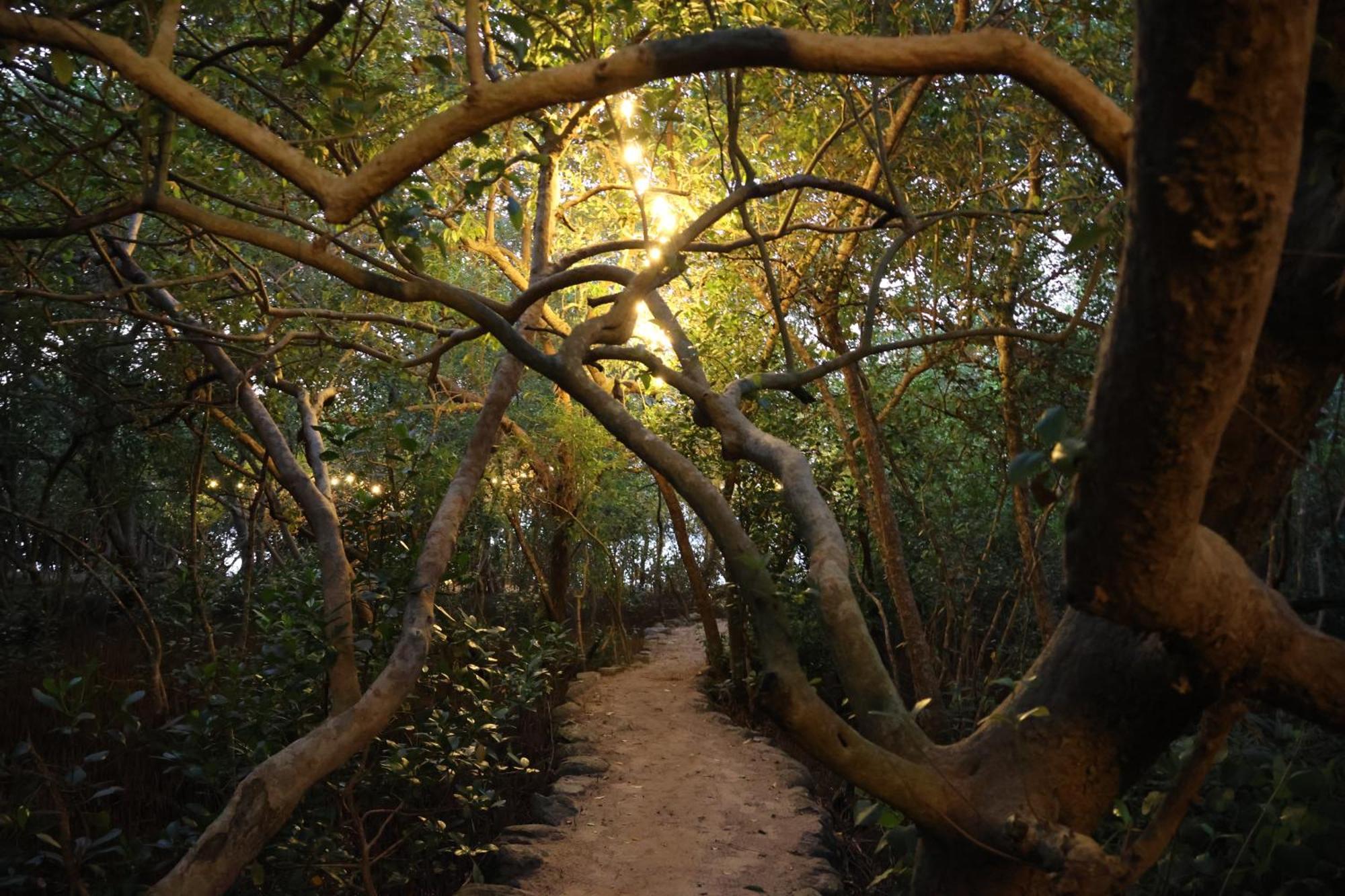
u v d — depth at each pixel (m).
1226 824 3.78
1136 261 1.22
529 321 5.60
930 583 9.25
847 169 6.91
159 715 7.00
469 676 5.88
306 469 9.88
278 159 1.72
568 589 14.31
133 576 9.77
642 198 3.52
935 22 6.10
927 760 2.14
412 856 5.22
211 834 3.39
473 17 1.72
